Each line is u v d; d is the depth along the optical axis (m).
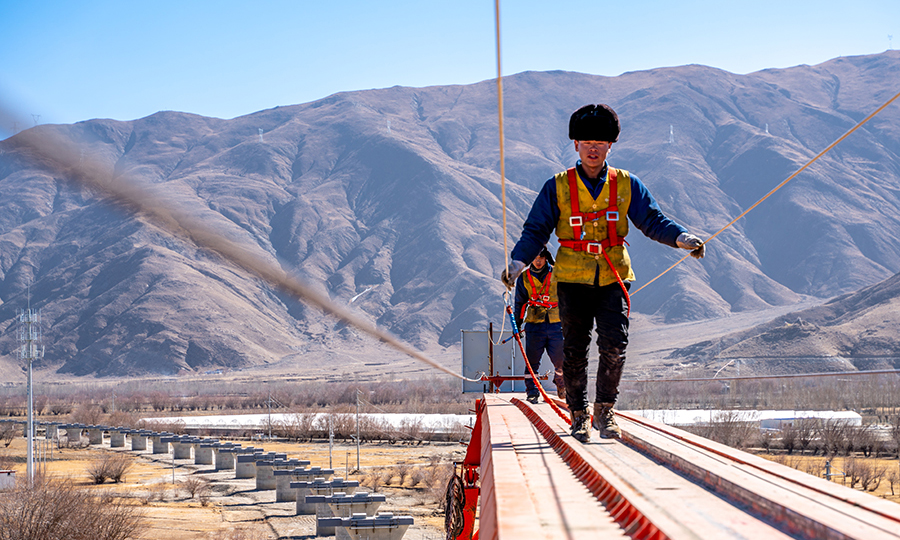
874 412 102.69
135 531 49.66
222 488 76.81
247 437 128.25
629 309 6.63
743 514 3.38
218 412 195.25
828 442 69.38
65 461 98.38
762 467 4.22
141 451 113.44
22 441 129.62
